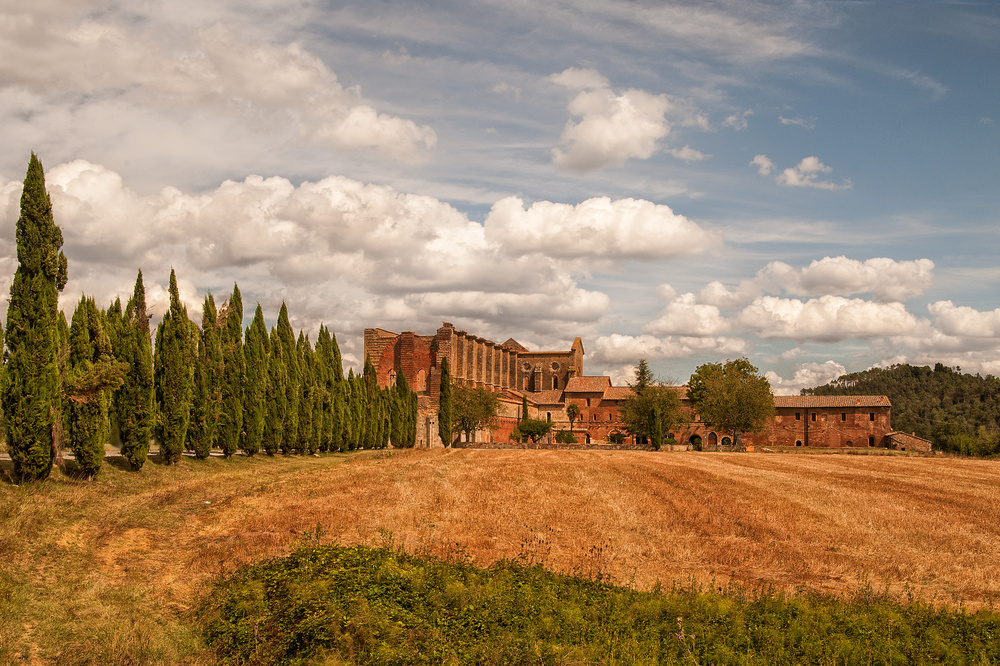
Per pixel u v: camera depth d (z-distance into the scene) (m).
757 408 102.88
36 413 27.55
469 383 114.81
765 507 31.30
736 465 59.00
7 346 27.81
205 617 14.87
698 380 123.62
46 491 26.03
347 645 13.32
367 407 80.38
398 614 14.88
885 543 24.02
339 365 71.81
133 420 34.97
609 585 17.84
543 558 21.09
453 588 16.59
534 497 33.62
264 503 28.81
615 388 137.25
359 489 34.44
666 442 114.56
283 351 57.16
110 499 26.77
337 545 21.14
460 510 28.81
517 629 14.79
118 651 13.10
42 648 13.17
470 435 106.56
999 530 27.02
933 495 37.22
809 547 23.34
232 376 47.41
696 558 21.81
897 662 13.77
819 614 15.82
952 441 99.81
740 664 13.68
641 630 15.09
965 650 14.30
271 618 14.38
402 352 113.19
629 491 36.97
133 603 15.70
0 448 35.69
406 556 19.11
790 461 65.81
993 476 50.12
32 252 28.25
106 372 30.59
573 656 13.50
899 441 117.44
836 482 43.25
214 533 22.92
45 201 28.88
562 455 71.44
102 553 19.44
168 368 39.41
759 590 18.41
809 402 123.94
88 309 34.97
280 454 56.25
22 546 18.12
